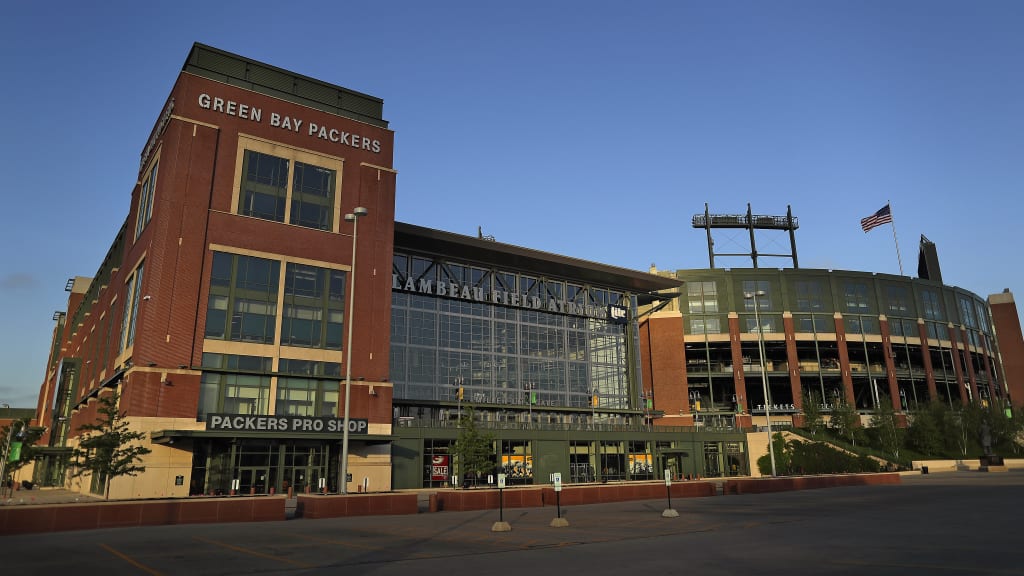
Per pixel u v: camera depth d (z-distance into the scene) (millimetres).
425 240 65000
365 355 52188
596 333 79500
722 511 28844
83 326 78250
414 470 55812
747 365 97688
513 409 69562
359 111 57312
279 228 50625
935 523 21094
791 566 13242
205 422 44250
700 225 108938
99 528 23922
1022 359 121750
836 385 100938
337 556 16344
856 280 101750
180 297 45688
